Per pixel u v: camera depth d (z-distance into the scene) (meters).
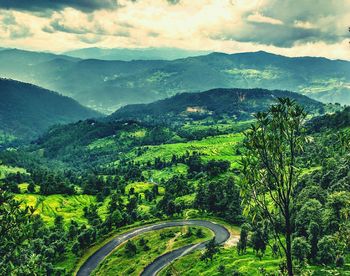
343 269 97.06
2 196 31.89
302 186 159.75
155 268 143.75
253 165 32.34
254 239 127.31
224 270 123.88
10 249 31.53
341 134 42.66
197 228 180.88
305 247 106.31
